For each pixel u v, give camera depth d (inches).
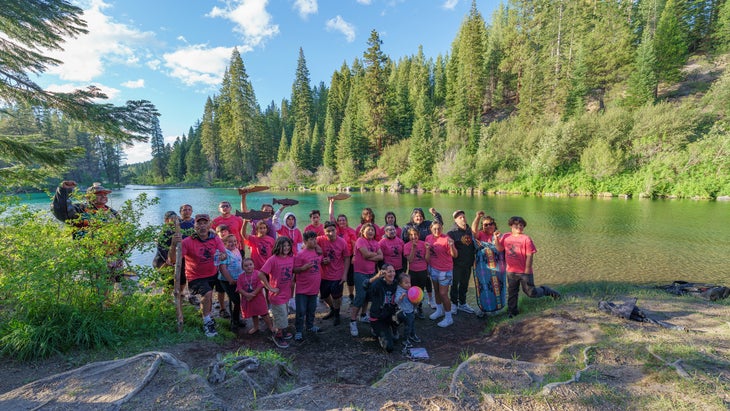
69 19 247.1
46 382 114.3
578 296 252.2
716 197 1072.2
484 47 2657.5
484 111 2534.5
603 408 100.2
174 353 156.9
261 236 225.0
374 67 2352.4
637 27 2149.4
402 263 246.8
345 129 2389.3
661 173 1208.2
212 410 100.4
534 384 118.3
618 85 1845.5
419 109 2317.9
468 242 239.0
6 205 175.5
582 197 1309.1
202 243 192.9
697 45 2076.8
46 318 150.8
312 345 189.5
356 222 806.5
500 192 1605.6
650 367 122.9
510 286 222.4
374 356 175.8
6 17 227.3
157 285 186.5
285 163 2529.5
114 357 145.3
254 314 197.3
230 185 2714.1
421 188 1887.3
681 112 1296.8
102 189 209.9
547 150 1517.0
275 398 114.2
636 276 351.6
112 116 272.7
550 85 1921.8
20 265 152.9
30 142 253.6
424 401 107.7
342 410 105.6
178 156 3449.8
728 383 107.9
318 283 201.5
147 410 99.2
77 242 168.7
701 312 194.5
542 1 2289.6
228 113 2800.2
